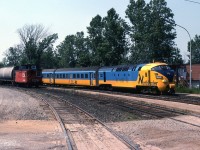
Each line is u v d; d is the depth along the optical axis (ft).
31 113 75.97
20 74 213.25
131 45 299.17
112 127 55.42
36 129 53.93
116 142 42.24
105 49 298.56
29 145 40.98
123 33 308.60
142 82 129.29
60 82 207.51
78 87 195.83
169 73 123.54
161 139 44.09
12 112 77.30
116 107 88.02
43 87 207.31
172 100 98.94
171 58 268.00
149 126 55.16
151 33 260.21
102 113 75.72
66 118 66.80
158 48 260.83
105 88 163.02
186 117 64.23
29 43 387.55
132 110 80.23
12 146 40.37
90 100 110.11
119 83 146.41
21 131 51.90
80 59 324.39
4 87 213.66
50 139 44.91
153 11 277.64
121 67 146.10
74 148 38.60
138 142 42.47
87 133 49.29
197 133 47.06
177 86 152.05
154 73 123.24
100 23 333.42
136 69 133.49
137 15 292.40
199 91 134.62
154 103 92.53
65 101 104.22
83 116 69.97
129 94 129.18
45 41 393.70
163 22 260.62
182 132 48.32
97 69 168.04
